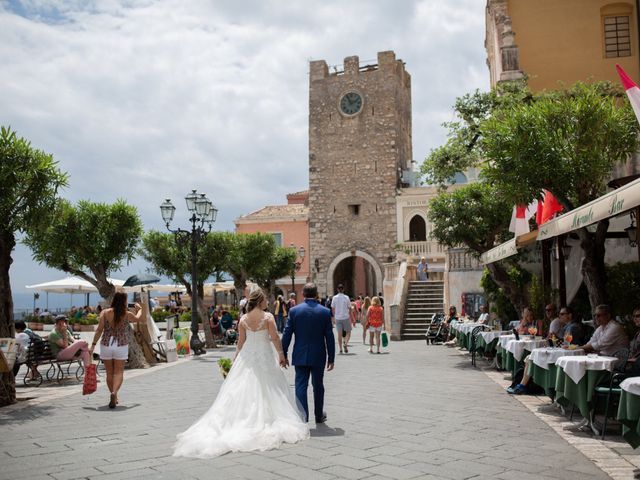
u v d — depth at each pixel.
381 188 45.62
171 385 12.41
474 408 9.06
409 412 8.77
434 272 37.12
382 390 11.05
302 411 7.79
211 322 26.48
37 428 8.01
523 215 14.93
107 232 16.38
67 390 12.07
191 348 21.23
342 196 46.47
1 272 10.73
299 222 51.19
